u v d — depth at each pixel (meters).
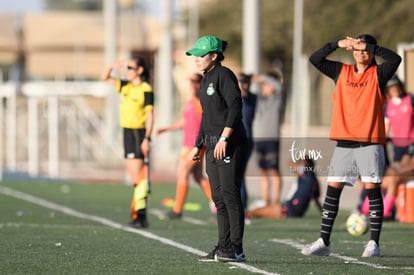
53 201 64.94
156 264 32.12
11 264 31.88
